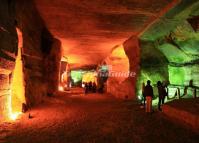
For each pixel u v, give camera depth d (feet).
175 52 56.44
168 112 33.09
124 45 65.62
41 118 32.35
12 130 25.46
